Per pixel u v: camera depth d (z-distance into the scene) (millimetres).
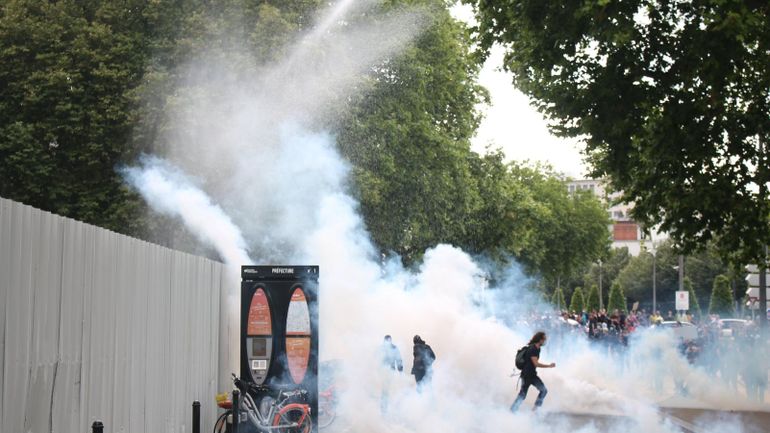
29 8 58656
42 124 56594
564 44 30922
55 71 56438
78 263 17547
